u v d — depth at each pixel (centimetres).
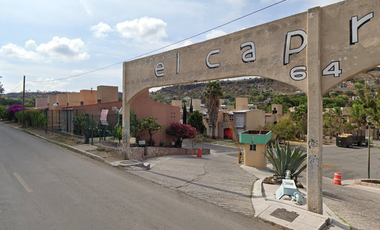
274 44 667
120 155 1248
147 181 838
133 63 1182
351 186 1246
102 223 496
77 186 744
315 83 575
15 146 1570
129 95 1210
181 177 928
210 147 3431
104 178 851
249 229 496
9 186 722
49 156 1234
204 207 609
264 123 4394
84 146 1533
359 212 654
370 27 513
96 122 1920
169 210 581
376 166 2120
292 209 593
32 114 2902
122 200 636
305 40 609
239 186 834
